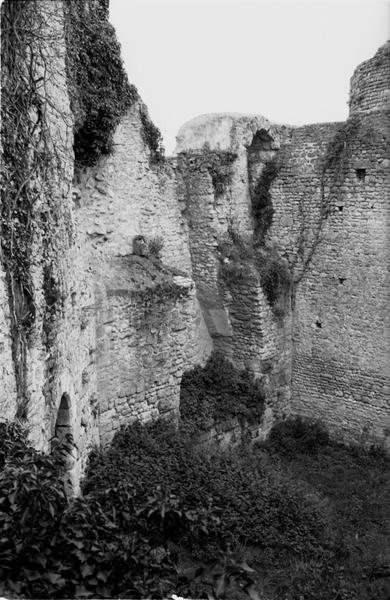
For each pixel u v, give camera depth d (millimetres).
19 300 5172
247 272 12211
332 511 9117
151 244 11547
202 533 5645
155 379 10234
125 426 9766
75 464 7062
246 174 13047
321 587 6754
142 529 4582
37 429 5527
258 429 12406
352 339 12320
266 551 7250
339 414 12758
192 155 12352
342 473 11047
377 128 11258
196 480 8055
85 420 8117
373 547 8062
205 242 12492
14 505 3719
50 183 6156
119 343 9586
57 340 6320
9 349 4883
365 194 11586
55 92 6527
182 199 12453
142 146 11250
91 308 8844
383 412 12039
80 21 8539
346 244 12062
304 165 12398
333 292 12438
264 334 12422
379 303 11781
